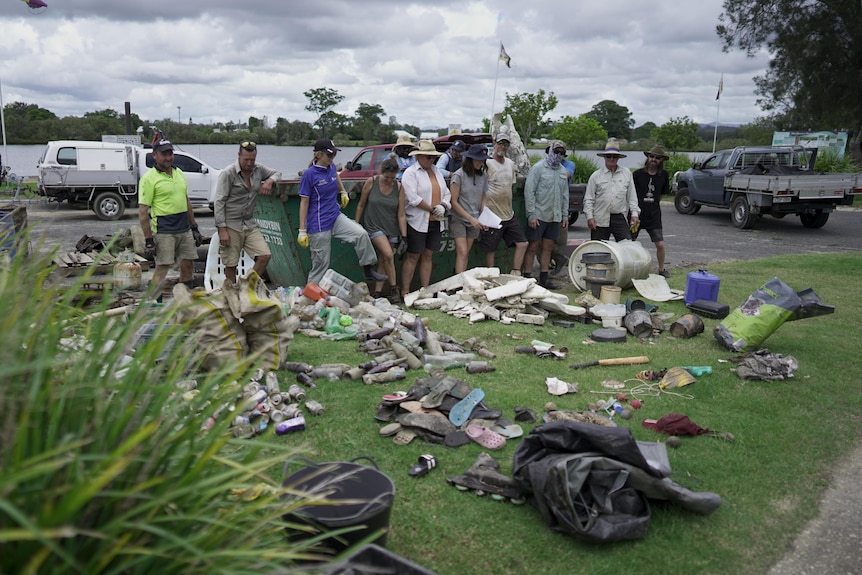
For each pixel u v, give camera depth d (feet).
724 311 24.89
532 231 30.01
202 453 6.57
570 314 24.17
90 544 5.23
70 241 41.52
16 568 4.91
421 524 11.10
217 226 23.38
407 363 18.22
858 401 17.17
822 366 19.77
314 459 13.04
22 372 5.66
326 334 21.13
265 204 25.99
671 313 25.12
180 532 5.74
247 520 6.54
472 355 19.44
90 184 53.93
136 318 7.59
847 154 85.92
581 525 10.56
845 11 90.33
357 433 14.28
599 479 10.97
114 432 5.82
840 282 32.07
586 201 30.37
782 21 95.76
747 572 10.29
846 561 10.68
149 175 22.58
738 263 37.73
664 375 18.15
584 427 11.32
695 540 10.96
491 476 12.02
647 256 28.53
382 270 26.53
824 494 12.71
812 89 95.30
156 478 5.49
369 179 25.36
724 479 13.00
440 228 26.91
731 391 17.52
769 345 21.75
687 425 14.79
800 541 11.17
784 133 95.04
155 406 6.50
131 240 30.04
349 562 7.52
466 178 26.73
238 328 16.80
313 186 23.73
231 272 24.34
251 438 13.61
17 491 4.94
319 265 24.52
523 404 16.15
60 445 5.41
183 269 24.09
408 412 14.93
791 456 14.08
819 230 54.80
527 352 20.18
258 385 15.26
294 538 8.96
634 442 10.94
